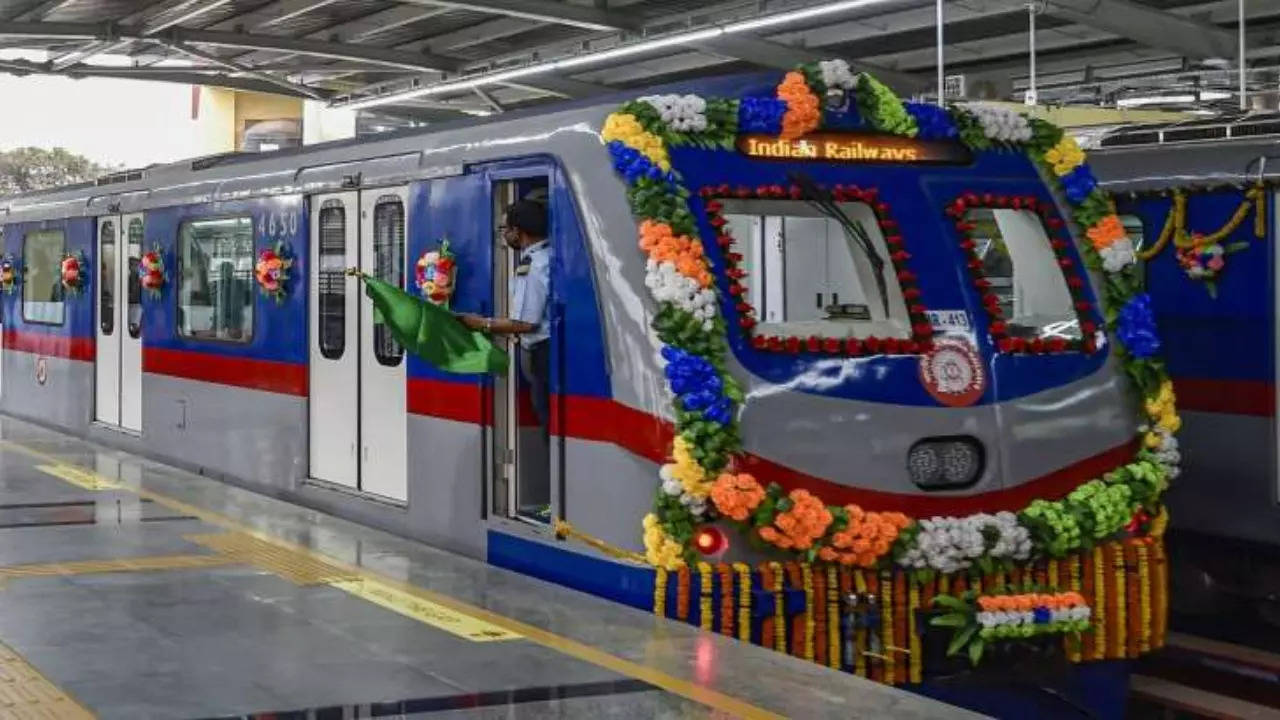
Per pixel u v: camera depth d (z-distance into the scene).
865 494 6.34
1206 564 9.18
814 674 5.61
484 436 7.70
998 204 6.92
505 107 29.70
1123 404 6.91
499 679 5.55
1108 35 18.83
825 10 15.73
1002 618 6.31
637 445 6.32
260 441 10.42
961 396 6.53
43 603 6.87
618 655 5.84
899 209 6.73
